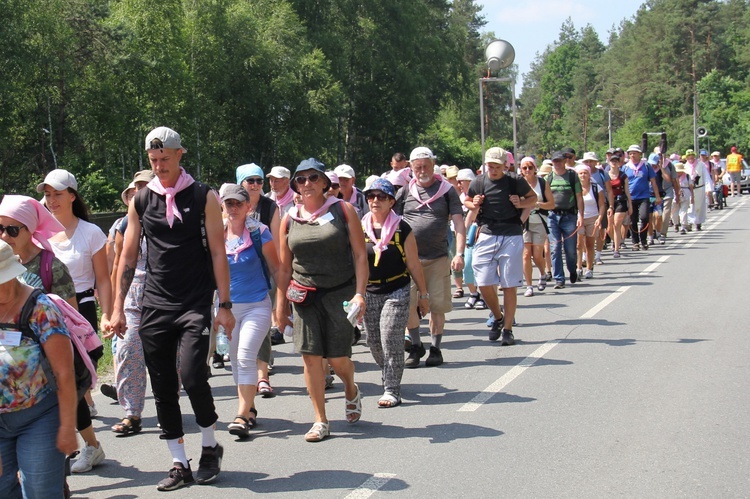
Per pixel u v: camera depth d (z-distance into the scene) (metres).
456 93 61.66
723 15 96.25
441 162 73.31
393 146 57.91
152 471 5.82
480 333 10.16
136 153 43.09
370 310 7.30
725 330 9.37
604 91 120.44
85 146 42.34
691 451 5.53
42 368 4.19
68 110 40.34
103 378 8.73
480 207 9.34
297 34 47.31
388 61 53.50
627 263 16.31
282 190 9.65
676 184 19.98
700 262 15.72
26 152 40.88
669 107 90.62
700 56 89.94
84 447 5.88
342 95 47.88
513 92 18.17
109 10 39.94
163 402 5.40
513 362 8.41
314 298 6.20
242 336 6.62
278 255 7.05
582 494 4.89
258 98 44.75
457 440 6.04
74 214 6.41
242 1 46.25
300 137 46.56
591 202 14.24
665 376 7.50
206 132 45.31
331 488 5.22
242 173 8.18
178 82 41.69
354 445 6.09
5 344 4.13
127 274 5.57
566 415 6.48
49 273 5.10
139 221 5.51
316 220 6.16
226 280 5.37
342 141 55.28
